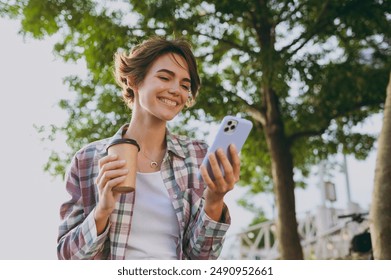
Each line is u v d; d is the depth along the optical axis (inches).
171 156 81.7
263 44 316.5
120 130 82.6
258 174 444.8
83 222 71.8
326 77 320.5
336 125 372.2
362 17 296.5
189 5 295.4
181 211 77.8
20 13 289.3
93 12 293.9
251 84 346.9
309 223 534.9
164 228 77.2
